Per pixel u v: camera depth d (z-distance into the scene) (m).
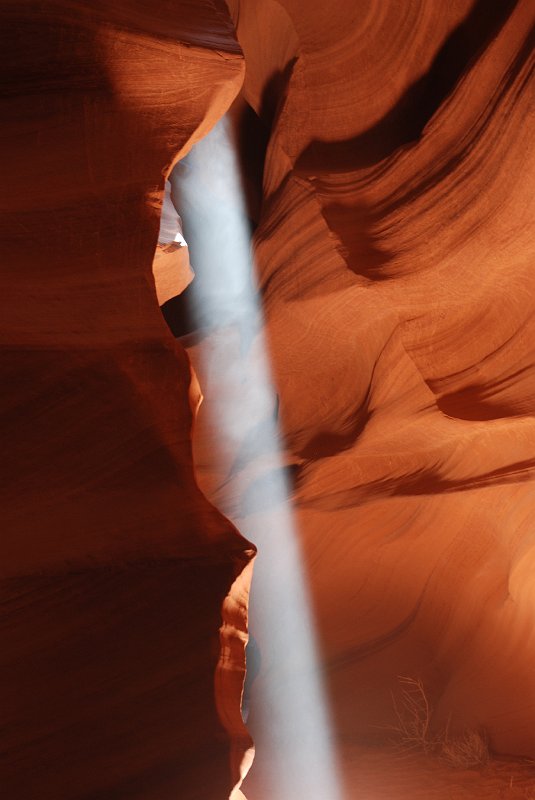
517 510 5.72
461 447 5.90
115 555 2.84
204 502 3.03
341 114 6.00
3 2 3.27
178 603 2.84
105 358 3.02
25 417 2.86
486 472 5.80
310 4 5.85
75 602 2.74
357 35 5.77
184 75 3.45
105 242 3.19
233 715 2.79
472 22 5.32
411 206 5.32
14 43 3.29
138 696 2.69
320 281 5.73
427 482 6.12
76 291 3.08
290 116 6.13
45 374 2.92
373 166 5.65
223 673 2.82
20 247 3.07
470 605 6.24
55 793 2.52
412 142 5.41
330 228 5.55
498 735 5.92
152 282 3.19
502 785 5.40
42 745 2.56
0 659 2.60
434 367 5.65
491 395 5.45
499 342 5.42
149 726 2.66
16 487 2.78
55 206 3.16
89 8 3.33
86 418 2.94
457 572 6.25
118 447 2.96
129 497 2.92
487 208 4.99
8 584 2.68
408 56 5.64
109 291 3.12
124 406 3.00
